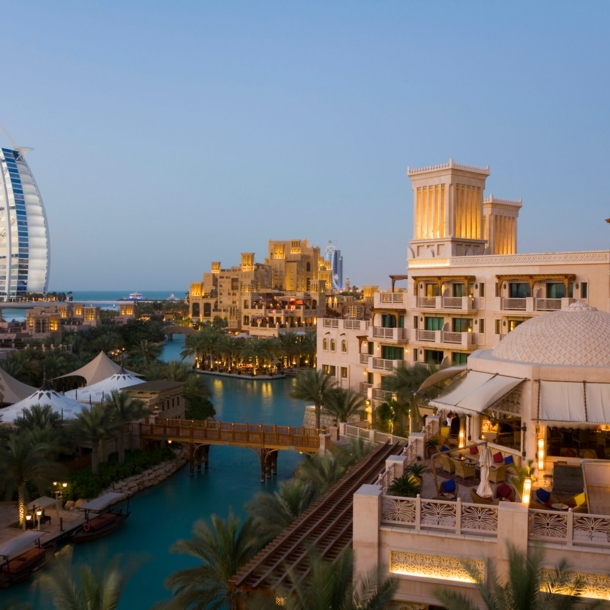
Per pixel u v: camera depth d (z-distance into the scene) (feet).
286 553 74.28
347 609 44.16
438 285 188.55
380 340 199.21
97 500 138.00
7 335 379.35
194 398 234.79
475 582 43.19
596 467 57.16
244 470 181.16
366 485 53.31
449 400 63.77
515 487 55.06
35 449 127.75
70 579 60.75
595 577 45.55
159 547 125.39
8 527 129.18
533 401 60.85
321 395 185.06
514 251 233.96
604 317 66.59
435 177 194.90
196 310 651.25
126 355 435.12
